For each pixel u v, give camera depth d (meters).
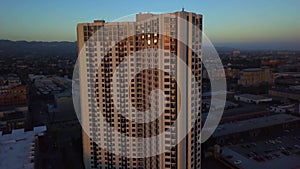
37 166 138.25
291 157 169.50
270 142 198.50
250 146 189.75
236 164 159.12
